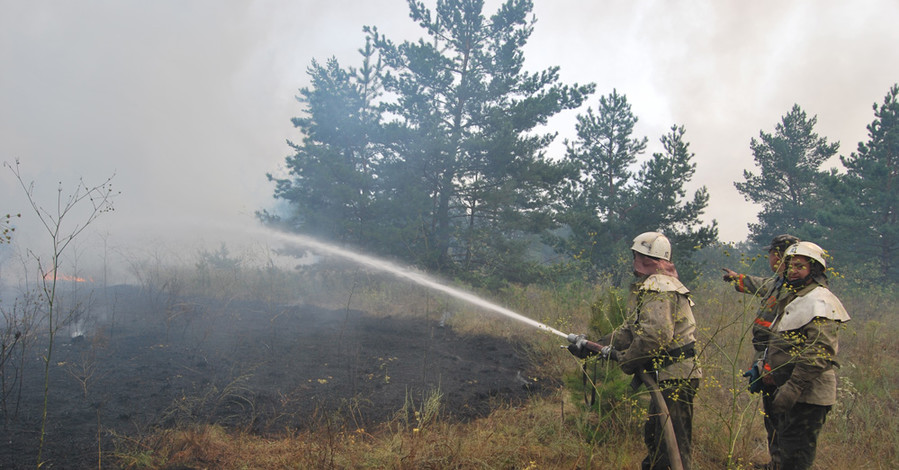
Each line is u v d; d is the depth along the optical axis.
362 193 12.99
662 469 3.13
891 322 10.25
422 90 13.91
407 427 4.14
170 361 5.48
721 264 14.12
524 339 7.69
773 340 3.47
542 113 13.38
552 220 13.52
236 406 4.47
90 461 3.29
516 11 13.73
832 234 20.31
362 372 5.77
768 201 31.11
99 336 6.00
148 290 9.42
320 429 4.03
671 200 17.27
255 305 9.27
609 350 3.48
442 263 12.91
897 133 20.80
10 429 3.59
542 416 4.54
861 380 6.00
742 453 3.92
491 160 12.74
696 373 3.27
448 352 6.95
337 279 11.98
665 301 3.19
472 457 3.72
